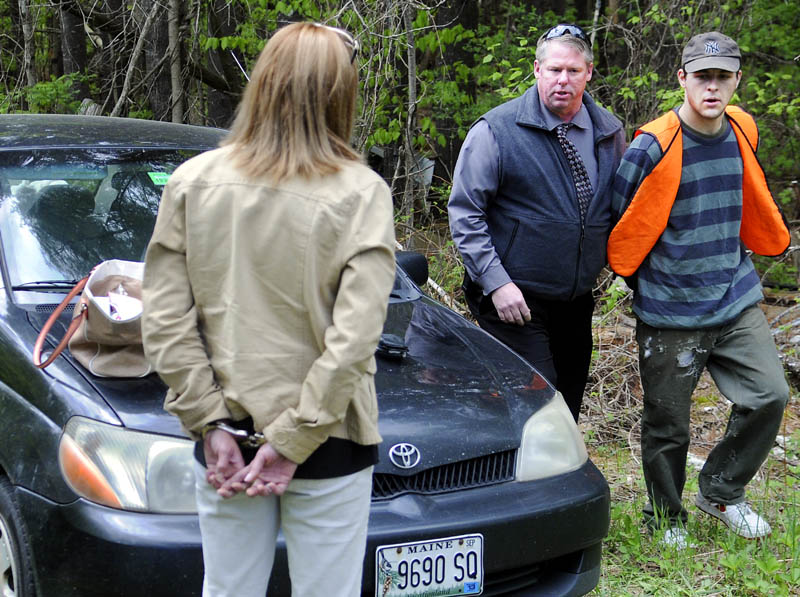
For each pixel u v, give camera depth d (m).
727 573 3.56
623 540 3.83
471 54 10.20
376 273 1.88
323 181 1.89
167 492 2.47
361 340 1.84
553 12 10.99
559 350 4.12
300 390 1.92
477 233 3.69
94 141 3.75
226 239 1.91
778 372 3.69
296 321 1.92
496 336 3.83
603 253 3.82
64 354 2.80
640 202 3.60
